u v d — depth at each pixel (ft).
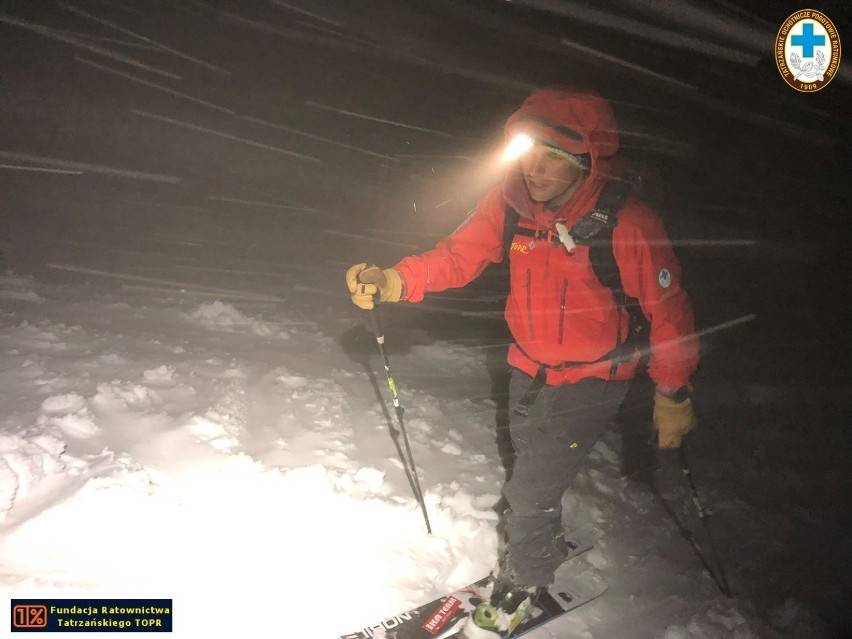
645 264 7.66
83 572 6.98
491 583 8.93
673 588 10.36
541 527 8.27
